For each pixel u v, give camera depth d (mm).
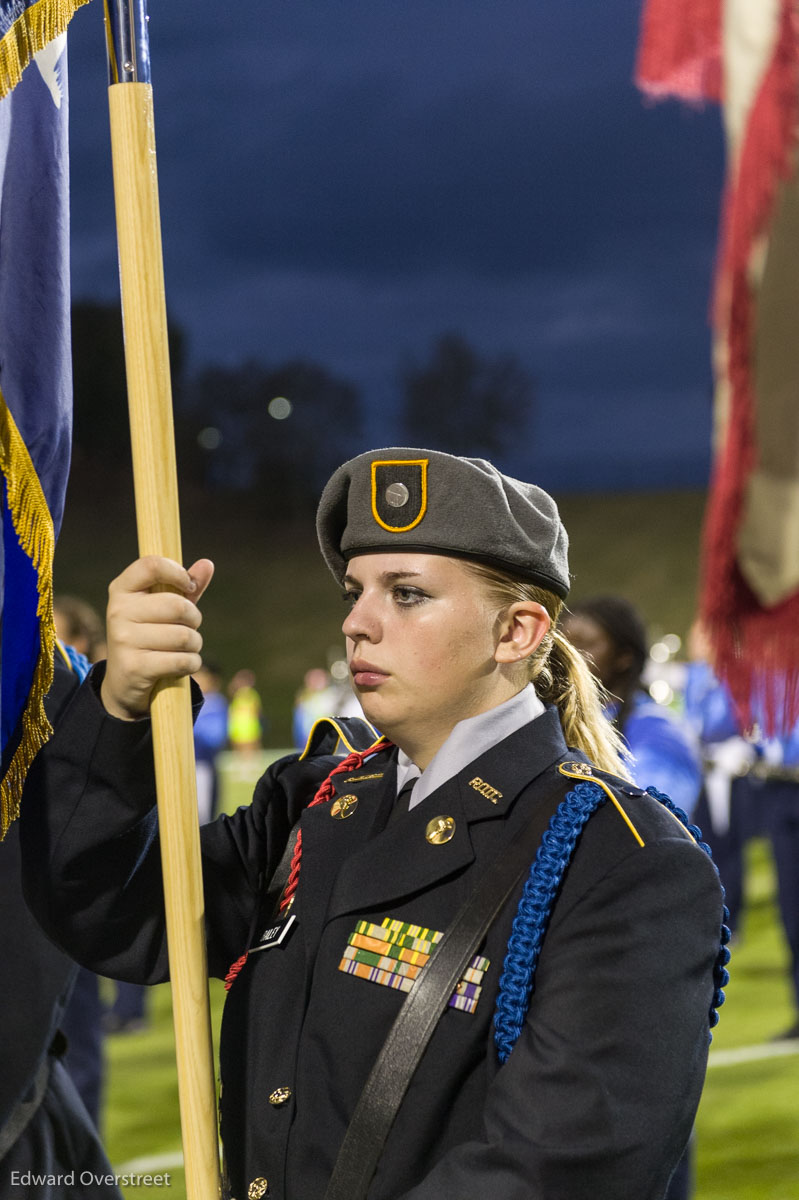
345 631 2676
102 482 81562
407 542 2619
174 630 2607
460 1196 2234
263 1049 2654
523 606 2648
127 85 2633
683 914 2438
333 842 2797
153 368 2631
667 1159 2340
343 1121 2467
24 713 2963
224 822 3092
